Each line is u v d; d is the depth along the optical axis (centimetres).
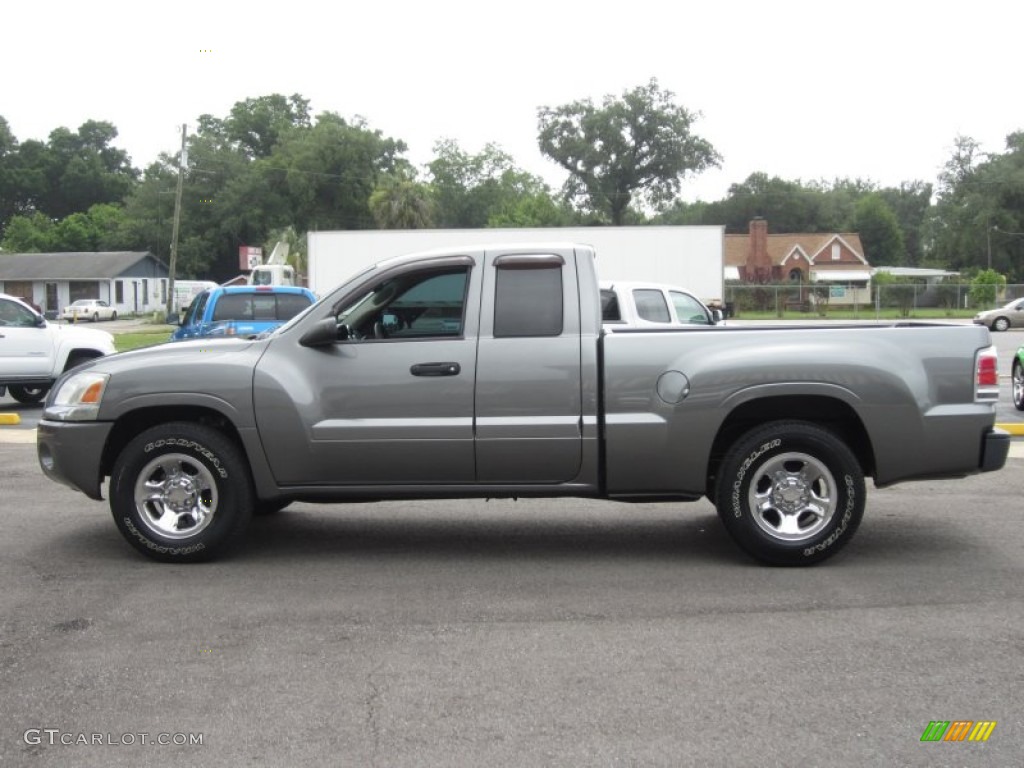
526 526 744
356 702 417
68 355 1570
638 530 728
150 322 5922
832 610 532
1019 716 400
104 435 627
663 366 605
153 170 8119
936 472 610
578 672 448
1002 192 7744
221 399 616
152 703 418
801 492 611
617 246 3098
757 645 480
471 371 609
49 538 700
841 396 599
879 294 5022
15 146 10656
